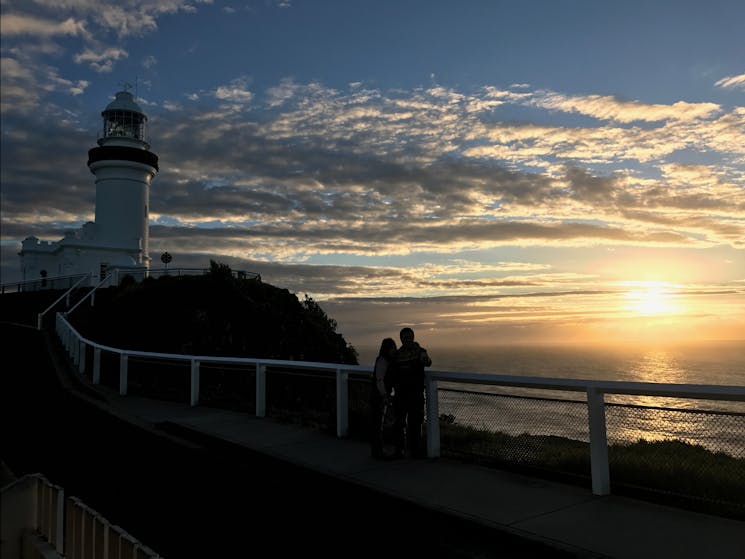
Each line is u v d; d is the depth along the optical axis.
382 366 8.52
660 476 6.38
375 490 6.92
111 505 6.61
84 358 19.94
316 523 5.99
